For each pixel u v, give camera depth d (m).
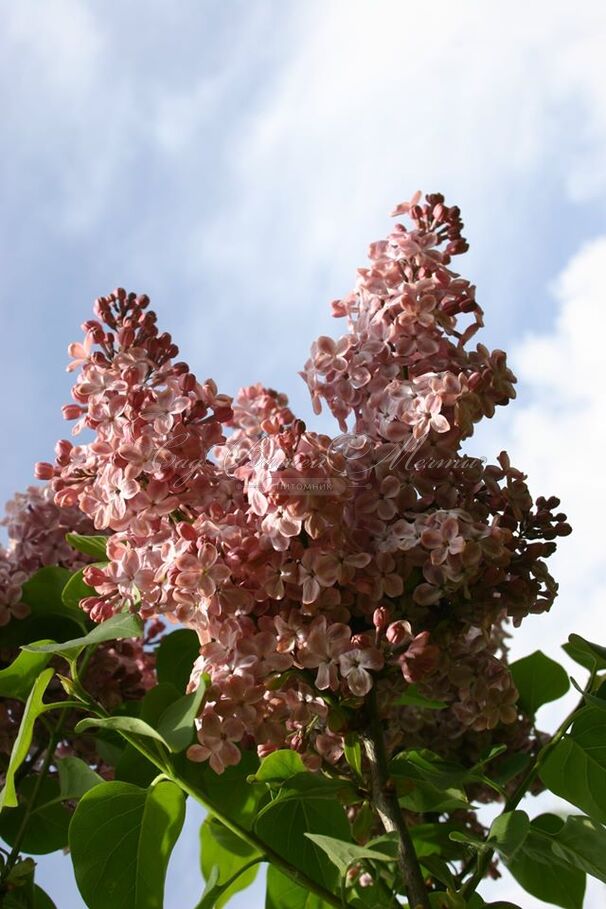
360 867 0.75
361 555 0.67
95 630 0.69
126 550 0.70
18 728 0.80
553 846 0.69
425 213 0.77
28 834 0.81
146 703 0.75
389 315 0.73
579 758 0.75
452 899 0.68
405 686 0.71
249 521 0.69
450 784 0.72
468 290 0.74
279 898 0.76
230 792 0.76
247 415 0.79
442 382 0.69
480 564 0.69
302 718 0.69
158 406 0.70
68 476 0.72
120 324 0.75
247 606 0.67
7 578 0.82
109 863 0.71
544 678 0.85
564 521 0.72
